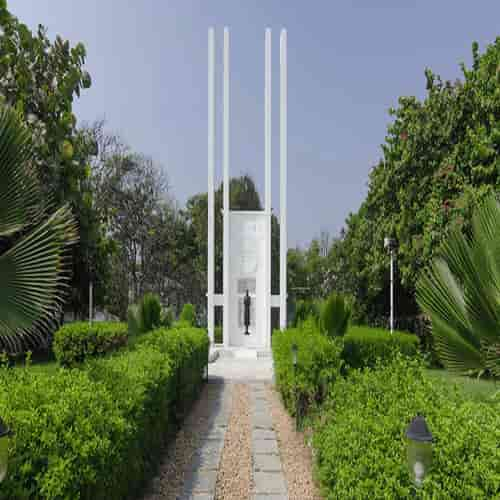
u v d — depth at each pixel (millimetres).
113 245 16031
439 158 14367
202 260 29047
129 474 3525
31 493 2076
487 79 12984
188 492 4199
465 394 3816
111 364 4508
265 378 11445
